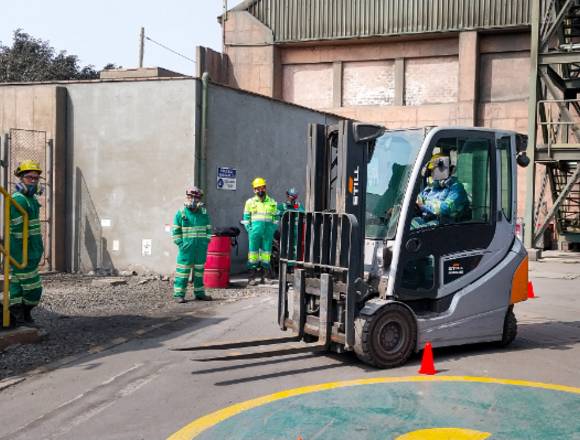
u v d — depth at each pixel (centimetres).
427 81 2583
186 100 1388
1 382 626
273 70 2697
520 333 884
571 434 494
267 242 1354
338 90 2681
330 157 750
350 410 548
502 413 543
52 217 1459
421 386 622
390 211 730
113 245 1447
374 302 688
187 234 1108
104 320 933
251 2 2703
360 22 2584
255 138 1573
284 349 669
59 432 504
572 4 1895
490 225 771
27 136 1477
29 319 827
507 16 2405
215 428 508
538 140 2397
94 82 1452
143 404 568
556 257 1975
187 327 892
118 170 1441
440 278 731
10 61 3675
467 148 758
